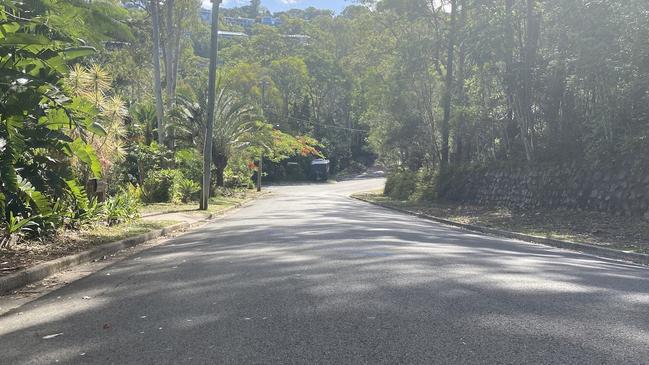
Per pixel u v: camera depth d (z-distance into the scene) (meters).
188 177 33.38
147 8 35.75
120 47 36.69
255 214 23.81
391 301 6.35
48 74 9.31
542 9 21.72
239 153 39.19
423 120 40.28
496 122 27.05
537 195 22.42
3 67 8.84
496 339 5.00
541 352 4.66
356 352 4.68
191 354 4.68
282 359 4.53
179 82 47.47
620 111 18.02
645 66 16.36
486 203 27.31
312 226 16.66
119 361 4.55
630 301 6.46
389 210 29.73
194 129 33.34
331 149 89.81
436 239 13.65
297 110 86.88
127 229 14.09
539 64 22.19
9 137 9.17
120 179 23.00
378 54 40.38
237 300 6.52
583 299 6.54
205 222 19.91
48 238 10.94
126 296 6.95
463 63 32.88
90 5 9.20
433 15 35.44
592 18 17.55
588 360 4.47
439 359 4.50
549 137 22.77
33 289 7.61
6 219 10.07
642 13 16.22
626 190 17.38
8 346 5.01
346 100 88.38
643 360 4.46
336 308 6.05
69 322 5.79
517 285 7.30
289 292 6.87
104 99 15.41
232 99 36.53
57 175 11.18
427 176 37.84
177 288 7.31
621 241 13.44
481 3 26.36
